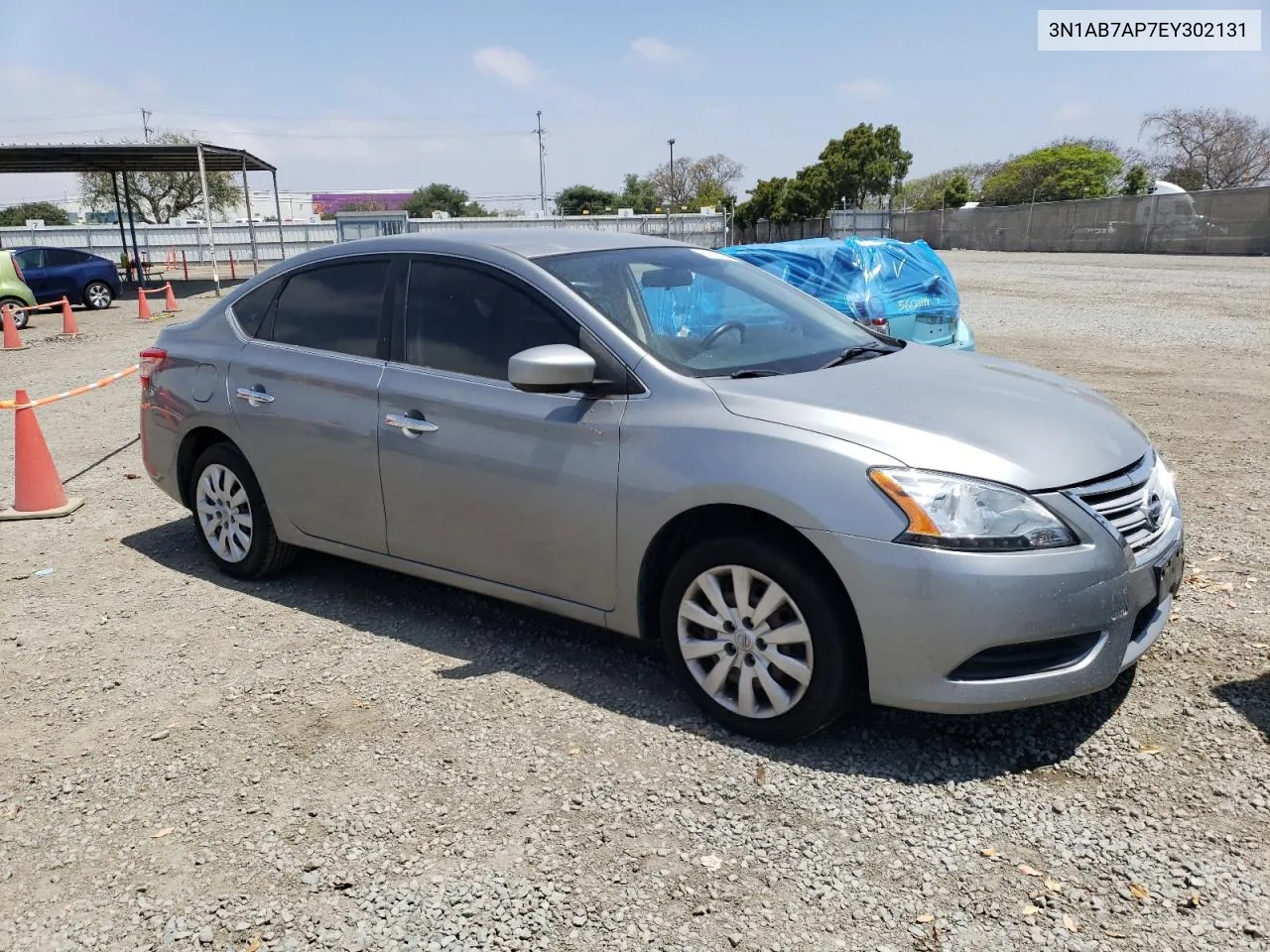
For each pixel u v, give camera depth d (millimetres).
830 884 2660
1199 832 2809
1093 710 3482
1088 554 2971
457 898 2652
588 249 4141
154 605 4816
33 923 2639
